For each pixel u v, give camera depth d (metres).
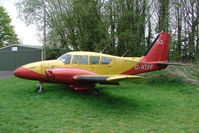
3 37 34.12
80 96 6.63
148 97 6.87
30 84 9.04
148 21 14.29
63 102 5.72
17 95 6.47
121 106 5.64
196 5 16.72
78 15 12.48
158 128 3.94
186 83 9.52
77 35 12.83
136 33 13.25
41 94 6.72
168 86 9.05
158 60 9.43
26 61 18.56
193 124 4.30
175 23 15.49
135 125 4.10
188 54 16.50
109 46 12.72
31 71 6.62
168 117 4.79
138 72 8.74
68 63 7.04
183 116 4.88
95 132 3.53
